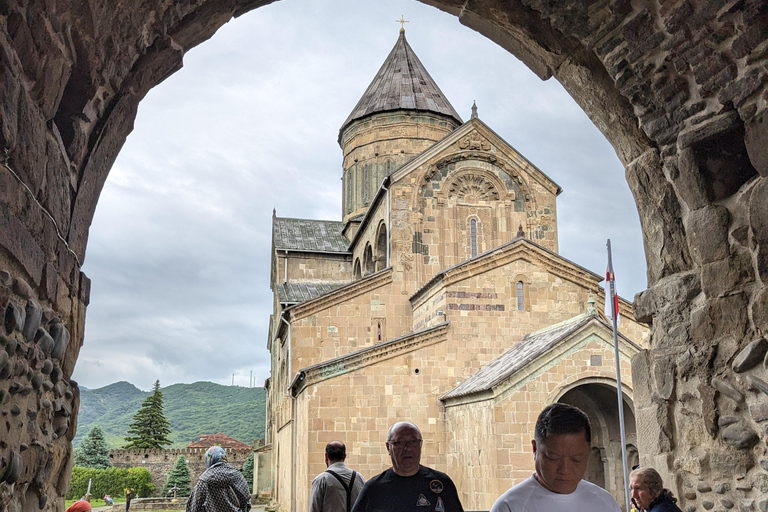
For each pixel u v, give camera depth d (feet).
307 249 129.29
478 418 70.69
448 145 101.04
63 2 15.99
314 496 25.73
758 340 21.43
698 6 22.24
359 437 77.97
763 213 21.59
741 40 21.85
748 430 21.59
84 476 199.93
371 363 80.28
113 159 23.08
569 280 88.12
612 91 27.17
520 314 85.92
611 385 68.74
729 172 23.30
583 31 25.71
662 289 25.70
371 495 18.42
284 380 108.17
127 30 19.44
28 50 15.23
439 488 18.53
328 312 96.58
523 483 13.67
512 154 102.06
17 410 15.42
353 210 136.15
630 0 23.70
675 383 24.54
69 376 20.35
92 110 19.86
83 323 21.58
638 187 27.25
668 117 25.05
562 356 68.85
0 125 13.82
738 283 22.65
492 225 100.73
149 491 213.87
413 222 98.94
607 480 76.33
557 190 102.78
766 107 21.67
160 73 23.47
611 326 69.77
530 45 28.12
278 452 119.55
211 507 27.86
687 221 24.81
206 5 22.41
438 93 139.23
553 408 13.65
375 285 97.60
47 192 17.47
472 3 27.17
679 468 24.17
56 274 18.08
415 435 18.81
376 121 135.23
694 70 23.50
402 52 144.87
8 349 14.73
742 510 21.48
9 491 15.11
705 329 23.57
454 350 83.46
